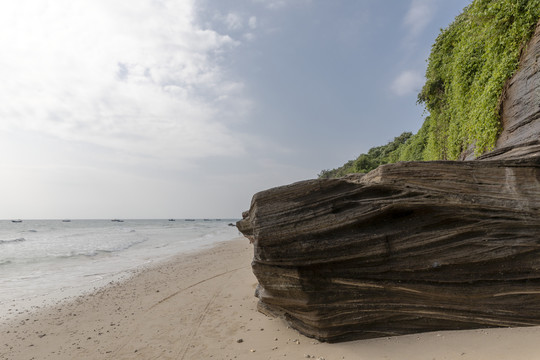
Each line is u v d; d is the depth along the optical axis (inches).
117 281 468.1
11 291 411.8
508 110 302.8
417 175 196.1
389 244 195.9
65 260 683.4
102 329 270.7
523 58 282.5
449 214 189.6
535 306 176.6
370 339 194.1
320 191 208.4
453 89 456.4
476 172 191.0
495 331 175.5
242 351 204.7
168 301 349.4
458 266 187.9
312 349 192.7
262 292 244.5
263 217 210.4
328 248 195.5
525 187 181.6
